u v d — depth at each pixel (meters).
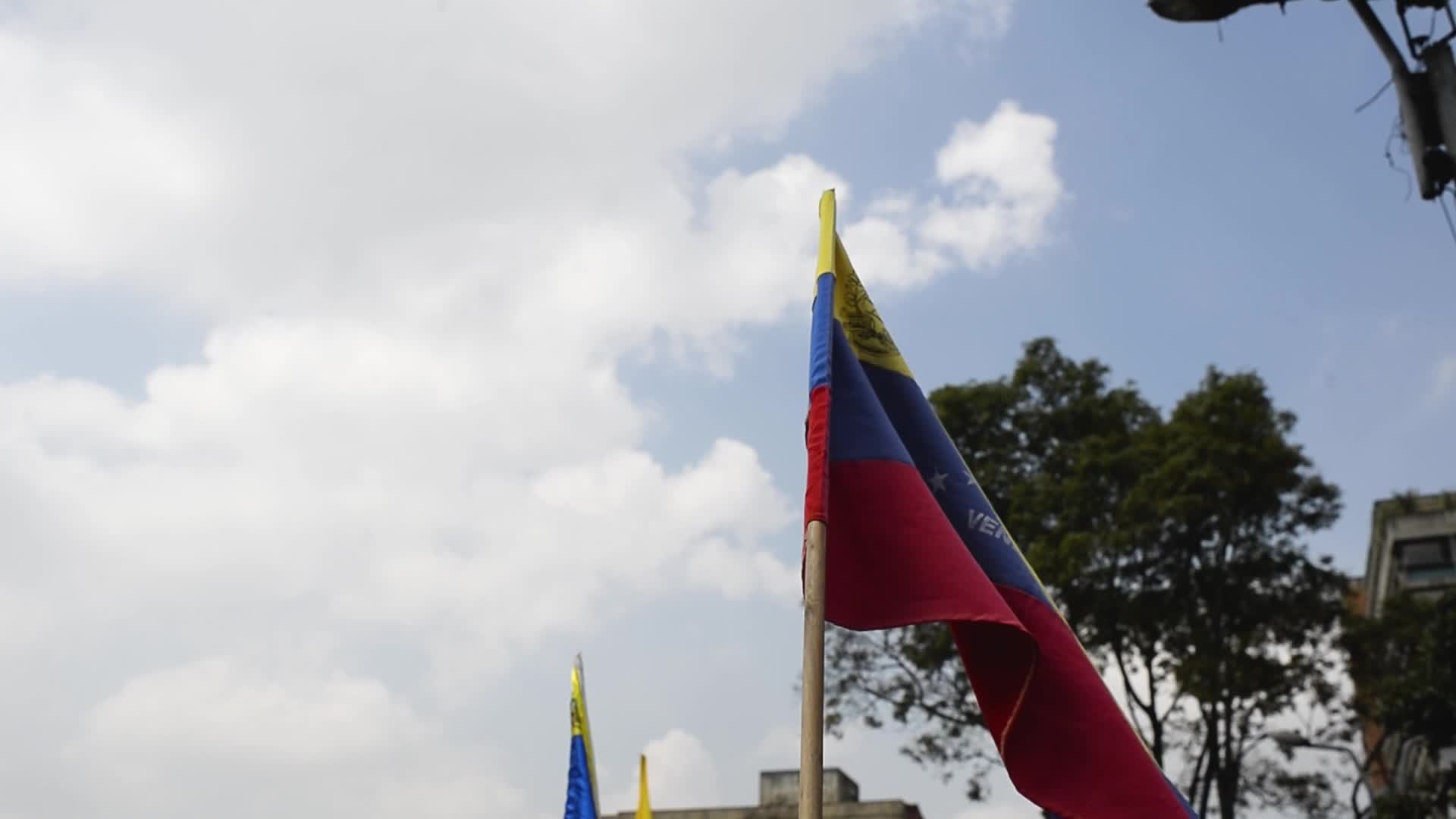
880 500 9.05
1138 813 8.20
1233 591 26.94
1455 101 8.89
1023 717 8.56
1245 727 27.33
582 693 19.42
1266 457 26.45
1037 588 9.15
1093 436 29.06
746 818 38.91
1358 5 9.31
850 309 10.09
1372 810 27.31
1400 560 48.59
